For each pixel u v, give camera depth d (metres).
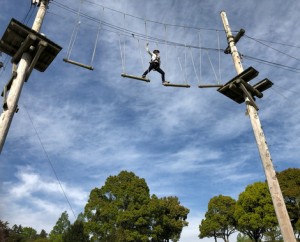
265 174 10.17
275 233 38.78
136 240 36.50
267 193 40.03
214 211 50.94
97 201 38.91
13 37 8.95
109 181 40.88
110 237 34.34
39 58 9.54
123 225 36.97
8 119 8.01
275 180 9.89
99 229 36.22
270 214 38.66
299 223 34.31
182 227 46.97
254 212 40.66
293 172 37.78
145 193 39.75
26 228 87.44
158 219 40.62
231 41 12.99
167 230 46.16
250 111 11.30
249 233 42.38
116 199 39.06
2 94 8.88
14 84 8.53
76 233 31.48
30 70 8.95
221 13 13.96
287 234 9.04
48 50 9.23
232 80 11.49
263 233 40.47
